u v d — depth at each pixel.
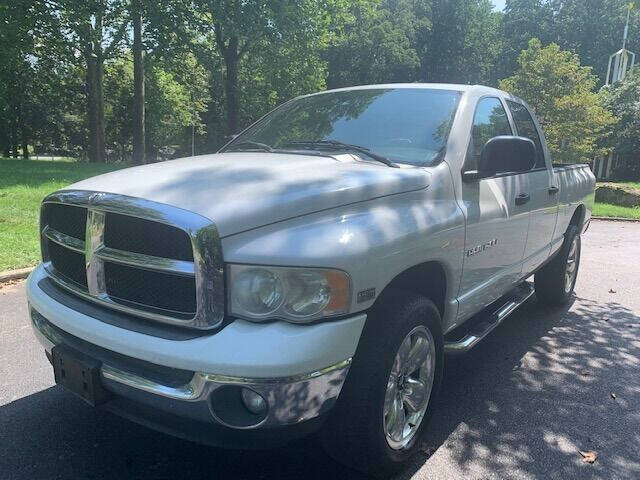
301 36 25.88
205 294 2.34
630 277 7.87
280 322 2.36
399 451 2.97
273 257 2.35
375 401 2.67
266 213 2.46
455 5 56.88
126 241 2.57
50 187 12.70
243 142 4.12
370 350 2.67
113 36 27.64
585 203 6.27
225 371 2.26
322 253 2.41
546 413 3.75
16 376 4.04
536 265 5.05
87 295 2.77
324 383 2.40
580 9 60.09
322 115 4.10
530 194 4.45
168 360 2.34
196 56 27.73
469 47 58.66
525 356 4.77
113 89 43.53
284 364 2.26
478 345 5.01
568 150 25.94
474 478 3.02
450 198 3.35
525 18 62.09
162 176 2.86
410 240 2.83
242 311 2.36
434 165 3.38
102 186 2.75
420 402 3.14
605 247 10.55
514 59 60.16
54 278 3.03
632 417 3.73
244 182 2.71
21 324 5.05
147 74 35.00
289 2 24.17
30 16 22.30
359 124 3.85
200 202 2.46
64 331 2.78
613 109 34.44
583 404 3.89
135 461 3.07
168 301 2.48
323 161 3.21
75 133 50.28
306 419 2.40
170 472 2.98
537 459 3.21
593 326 5.60
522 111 4.93
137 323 2.54
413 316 2.84
